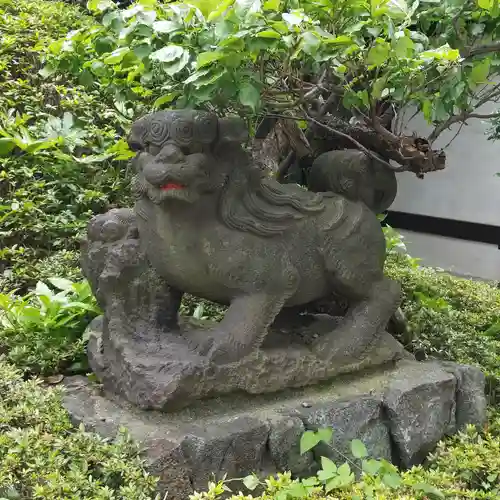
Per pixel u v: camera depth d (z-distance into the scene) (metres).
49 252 2.69
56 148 2.89
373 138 1.90
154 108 1.82
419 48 1.60
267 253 1.71
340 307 2.18
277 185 1.79
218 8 1.34
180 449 1.46
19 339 2.00
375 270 1.88
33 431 1.53
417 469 1.70
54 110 3.19
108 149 2.95
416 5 1.53
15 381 1.77
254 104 1.41
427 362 2.09
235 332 1.66
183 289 1.73
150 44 1.48
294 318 2.08
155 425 1.55
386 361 1.94
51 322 2.03
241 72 1.44
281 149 2.50
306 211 1.78
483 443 1.85
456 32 1.77
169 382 1.55
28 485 1.43
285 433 1.62
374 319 1.89
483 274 4.40
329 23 1.48
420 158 1.82
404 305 2.57
